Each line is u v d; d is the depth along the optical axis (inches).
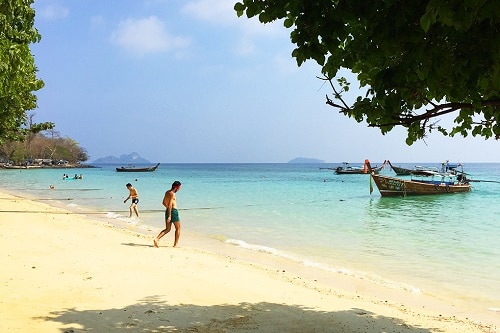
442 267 495.2
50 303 269.6
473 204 1363.2
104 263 395.9
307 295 340.5
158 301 290.4
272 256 527.8
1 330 214.8
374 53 142.8
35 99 767.7
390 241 669.3
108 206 1149.1
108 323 241.0
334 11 139.2
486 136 201.9
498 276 454.6
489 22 120.5
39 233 553.0
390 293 383.6
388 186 1577.3
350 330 258.1
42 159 5999.0
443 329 278.7
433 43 126.8
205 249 554.9
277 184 2498.8
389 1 130.2
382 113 175.5
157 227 765.3
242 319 263.6
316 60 150.3
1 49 303.9
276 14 147.0
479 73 129.0
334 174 4461.1
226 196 1595.7
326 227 820.0
